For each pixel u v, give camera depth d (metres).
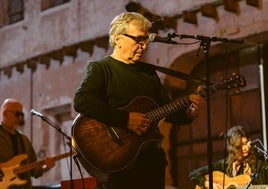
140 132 4.44
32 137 11.48
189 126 9.69
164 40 4.68
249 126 9.02
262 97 8.90
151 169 4.44
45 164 7.25
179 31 9.30
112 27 4.56
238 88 4.86
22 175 7.18
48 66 11.36
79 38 10.87
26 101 11.71
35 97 11.54
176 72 4.71
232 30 8.66
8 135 7.15
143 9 9.68
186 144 9.69
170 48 9.41
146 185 4.42
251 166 6.91
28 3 11.98
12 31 12.21
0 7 12.76
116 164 4.42
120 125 4.39
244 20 8.55
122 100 4.45
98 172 4.45
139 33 4.50
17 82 11.96
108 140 4.47
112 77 4.47
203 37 4.79
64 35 11.16
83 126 4.50
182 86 9.66
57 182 10.83
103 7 10.50
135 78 4.52
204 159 9.46
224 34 8.74
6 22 12.64
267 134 8.78
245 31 8.52
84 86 4.42
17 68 11.78
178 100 4.55
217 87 4.71
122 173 4.42
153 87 4.59
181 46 9.25
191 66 9.62
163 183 4.50
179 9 9.23
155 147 4.49
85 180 7.44
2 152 7.07
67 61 11.02
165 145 9.74
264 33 8.43
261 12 8.37
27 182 7.20
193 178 7.21
